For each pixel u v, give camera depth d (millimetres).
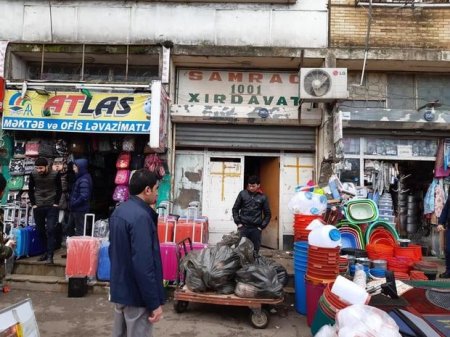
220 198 8297
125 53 7703
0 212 3641
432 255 7801
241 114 7977
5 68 7723
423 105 8000
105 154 8242
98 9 7969
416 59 7473
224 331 4621
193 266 5074
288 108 7973
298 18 7832
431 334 2605
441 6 7645
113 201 8477
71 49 7723
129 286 2885
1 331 2557
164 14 7922
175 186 8312
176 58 7891
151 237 2910
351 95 8070
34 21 8000
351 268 5203
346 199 6879
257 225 6289
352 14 7781
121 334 3051
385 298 3299
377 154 7965
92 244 6027
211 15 7895
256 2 7859
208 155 8359
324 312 3688
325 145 7578
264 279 4797
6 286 5992
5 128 7371
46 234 6770
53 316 4965
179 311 5164
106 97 7387
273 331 4652
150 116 7203
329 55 7562
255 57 7699
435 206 7711
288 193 8234
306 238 6004
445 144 7820
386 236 6566
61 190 6742
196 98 8258
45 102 7398
